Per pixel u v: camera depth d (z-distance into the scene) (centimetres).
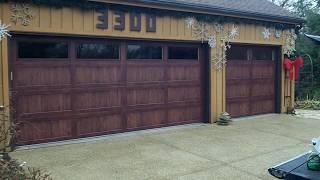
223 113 908
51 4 652
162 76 831
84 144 679
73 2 675
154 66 817
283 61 1090
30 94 659
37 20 643
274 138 759
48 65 675
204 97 911
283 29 1082
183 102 873
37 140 672
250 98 1026
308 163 385
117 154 616
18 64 642
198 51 895
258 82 1046
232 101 977
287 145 698
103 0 698
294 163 407
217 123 909
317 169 379
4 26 607
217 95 921
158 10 792
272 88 1091
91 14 704
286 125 908
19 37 641
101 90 742
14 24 620
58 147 654
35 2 636
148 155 613
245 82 1008
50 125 685
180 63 862
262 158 605
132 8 753
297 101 1461
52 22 659
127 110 781
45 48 671
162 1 769
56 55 684
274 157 611
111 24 730
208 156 612
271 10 1050
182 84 868
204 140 727
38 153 613
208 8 852
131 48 781
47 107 679
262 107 1065
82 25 694
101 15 715
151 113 820
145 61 802
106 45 745
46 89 675
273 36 1053
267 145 696
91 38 720
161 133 782
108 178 498
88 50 721
